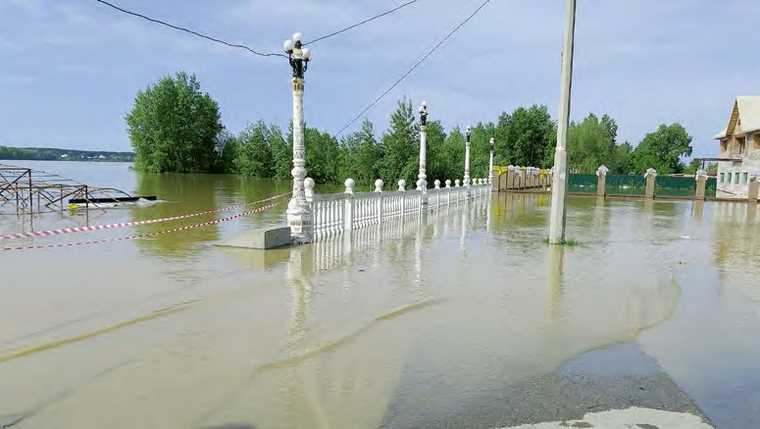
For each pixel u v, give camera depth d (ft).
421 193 61.00
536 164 238.07
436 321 18.42
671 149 280.31
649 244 39.68
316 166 206.69
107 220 50.26
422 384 13.23
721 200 112.27
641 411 12.16
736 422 11.73
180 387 12.62
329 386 12.95
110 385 12.66
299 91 34.88
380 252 32.76
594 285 24.57
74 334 16.14
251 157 223.30
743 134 132.87
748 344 16.89
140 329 16.72
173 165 228.63
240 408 11.66
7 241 34.73
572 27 36.58
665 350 16.19
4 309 18.54
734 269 29.58
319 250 32.83
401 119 173.37
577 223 57.00
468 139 90.43
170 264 27.17
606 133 252.62
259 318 18.17
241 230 41.83
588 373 14.26
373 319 18.43
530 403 12.39
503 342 16.43
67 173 220.23
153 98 221.46
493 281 24.91
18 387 12.46
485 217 60.03
